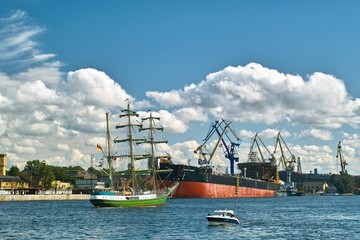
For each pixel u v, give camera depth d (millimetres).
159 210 191250
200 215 164750
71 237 109188
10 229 124375
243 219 155625
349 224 140375
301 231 121188
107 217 157750
